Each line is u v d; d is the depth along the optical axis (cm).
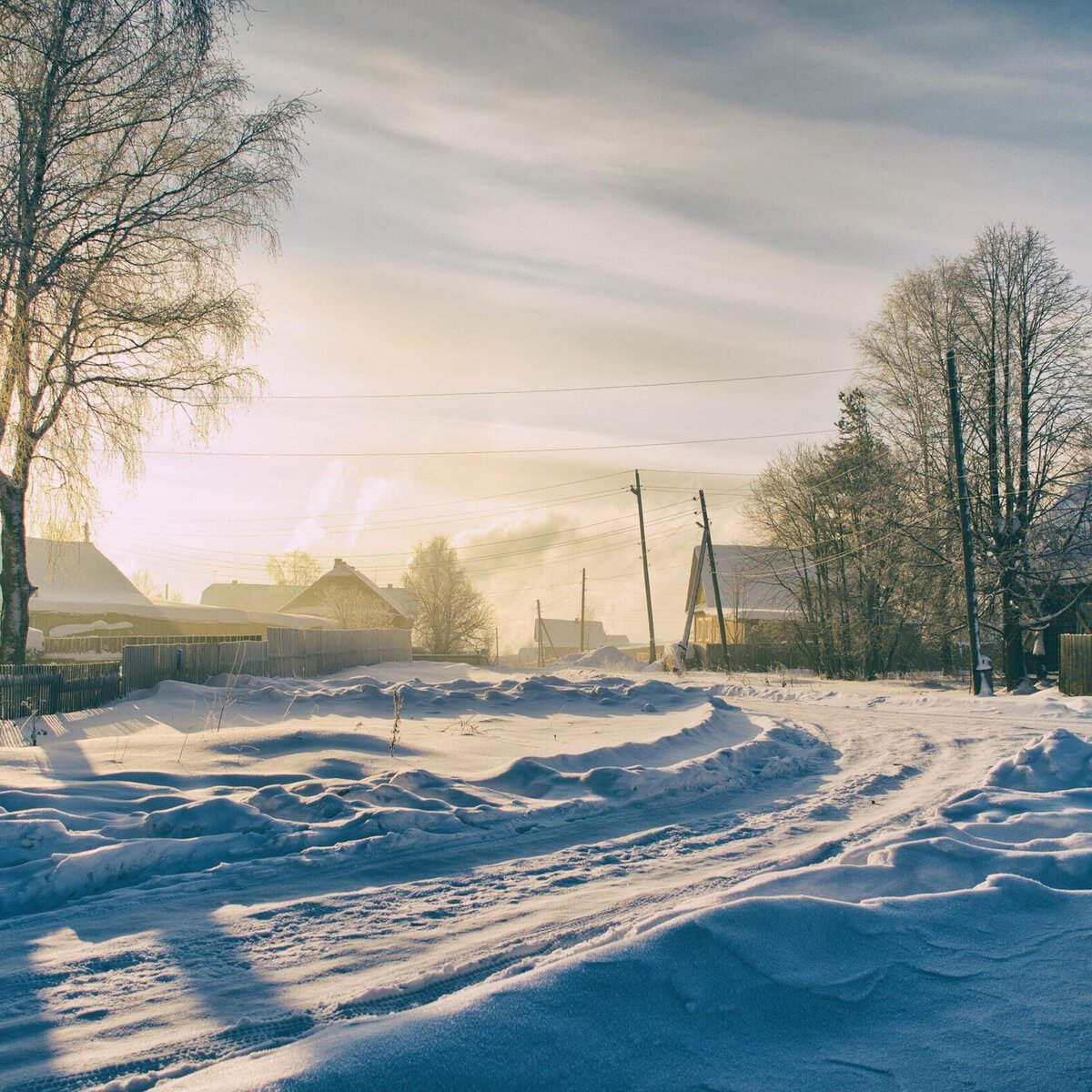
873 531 3569
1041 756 1082
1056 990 372
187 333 1956
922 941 417
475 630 7250
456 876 649
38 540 4541
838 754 1350
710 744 1371
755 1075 299
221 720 1533
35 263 1716
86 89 1766
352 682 2316
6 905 558
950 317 3156
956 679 3922
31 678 1597
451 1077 279
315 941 502
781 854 727
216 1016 398
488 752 1195
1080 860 580
